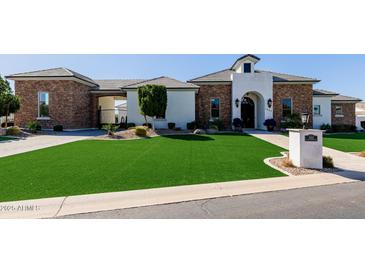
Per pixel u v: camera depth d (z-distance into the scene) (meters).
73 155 11.45
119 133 19.39
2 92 23.16
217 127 24.11
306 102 26.55
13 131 19.41
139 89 21.48
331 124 29.25
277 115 26.44
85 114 26.77
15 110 20.91
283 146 14.71
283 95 26.50
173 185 6.92
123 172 8.27
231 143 15.94
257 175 8.06
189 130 23.61
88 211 5.21
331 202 5.75
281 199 5.96
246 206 5.54
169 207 5.47
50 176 7.73
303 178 7.79
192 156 11.26
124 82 31.03
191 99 25.09
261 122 26.00
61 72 24.50
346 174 8.31
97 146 14.49
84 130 25.50
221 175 8.01
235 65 27.36
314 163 9.16
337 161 10.51
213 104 26.27
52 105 23.95
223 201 5.83
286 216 5.04
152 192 6.34
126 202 5.69
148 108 21.05
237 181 7.36
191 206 5.53
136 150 13.02
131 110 24.95
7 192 6.22
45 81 23.91
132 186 6.79
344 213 5.16
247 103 27.20
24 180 7.27
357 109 42.69
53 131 23.03
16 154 11.62
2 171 8.32
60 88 23.91
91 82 27.70
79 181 7.20
